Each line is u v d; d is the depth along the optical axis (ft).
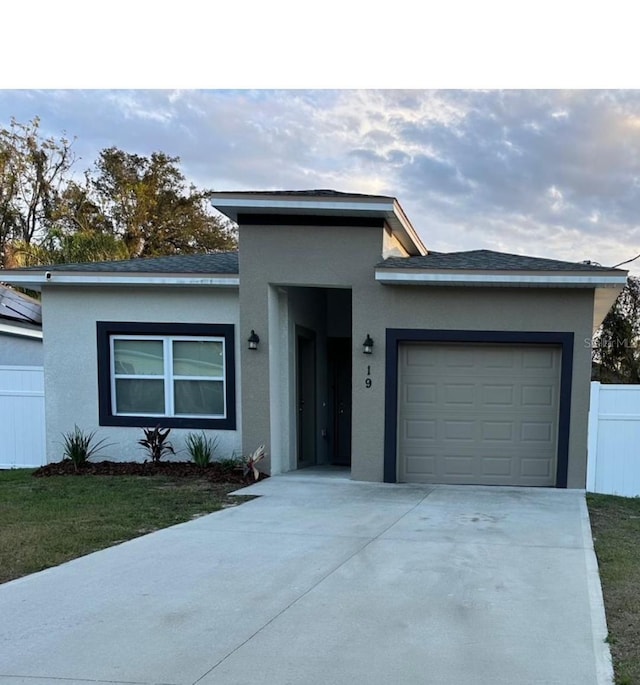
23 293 63.57
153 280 31.35
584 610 12.76
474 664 10.34
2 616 12.42
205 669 10.16
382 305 29.04
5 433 35.40
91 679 9.87
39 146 96.48
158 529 19.44
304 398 37.50
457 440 29.25
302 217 29.48
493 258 30.91
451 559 16.25
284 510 22.34
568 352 27.86
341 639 11.29
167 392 32.60
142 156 113.09
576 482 28.02
